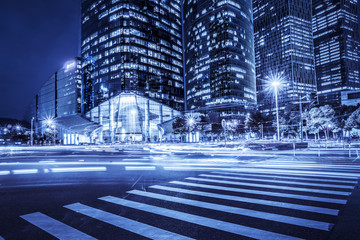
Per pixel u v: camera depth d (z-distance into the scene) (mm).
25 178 10727
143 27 109250
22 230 4312
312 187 7559
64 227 4449
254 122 86188
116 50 103000
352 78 164500
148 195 6945
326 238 3777
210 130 85812
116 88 100438
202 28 133750
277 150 26891
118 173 11727
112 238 3904
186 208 5551
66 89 135125
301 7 155625
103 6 111125
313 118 54656
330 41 172125
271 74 156875
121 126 98250
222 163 15219
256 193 6887
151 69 108562
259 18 168125
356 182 8250
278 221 4578
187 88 146750
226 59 119562
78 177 10719
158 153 27438
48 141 124500
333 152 22438
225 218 4805
